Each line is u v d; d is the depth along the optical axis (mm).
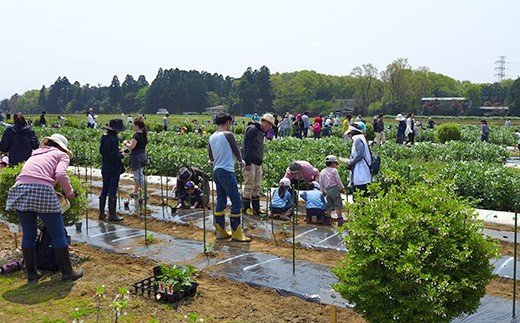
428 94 130875
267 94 125812
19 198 7016
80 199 8508
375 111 119562
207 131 39781
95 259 8414
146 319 6086
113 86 153500
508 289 7008
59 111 163125
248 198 11531
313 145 24422
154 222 10930
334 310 5512
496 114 111812
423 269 4703
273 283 7191
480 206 13273
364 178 10117
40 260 7789
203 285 7242
